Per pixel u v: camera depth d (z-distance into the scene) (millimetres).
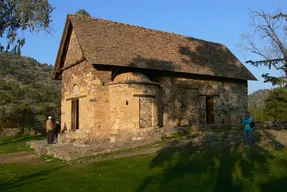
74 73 19000
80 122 17547
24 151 17984
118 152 13625
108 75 16984
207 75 21359
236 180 8031
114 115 16406
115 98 16438
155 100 17391
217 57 24500
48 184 8805
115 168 10344
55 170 10891
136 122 16328
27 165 12750
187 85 20391
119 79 16625
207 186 7688
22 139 27328
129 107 16250
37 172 10898
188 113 20234
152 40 21234
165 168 9844
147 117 16875
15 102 41812
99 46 17078
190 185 7836
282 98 34969
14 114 35688
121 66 17297
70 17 18500
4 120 33781
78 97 18219
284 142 13320
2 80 53250
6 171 11570
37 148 17094
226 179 8172
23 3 19438
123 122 16172
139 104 16594
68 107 19953
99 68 16719
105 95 16750
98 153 13570
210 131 17562
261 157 10414
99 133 16250
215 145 12953
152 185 8008
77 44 18750
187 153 11797
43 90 52656
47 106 41875
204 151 11914
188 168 9633
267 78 12789
